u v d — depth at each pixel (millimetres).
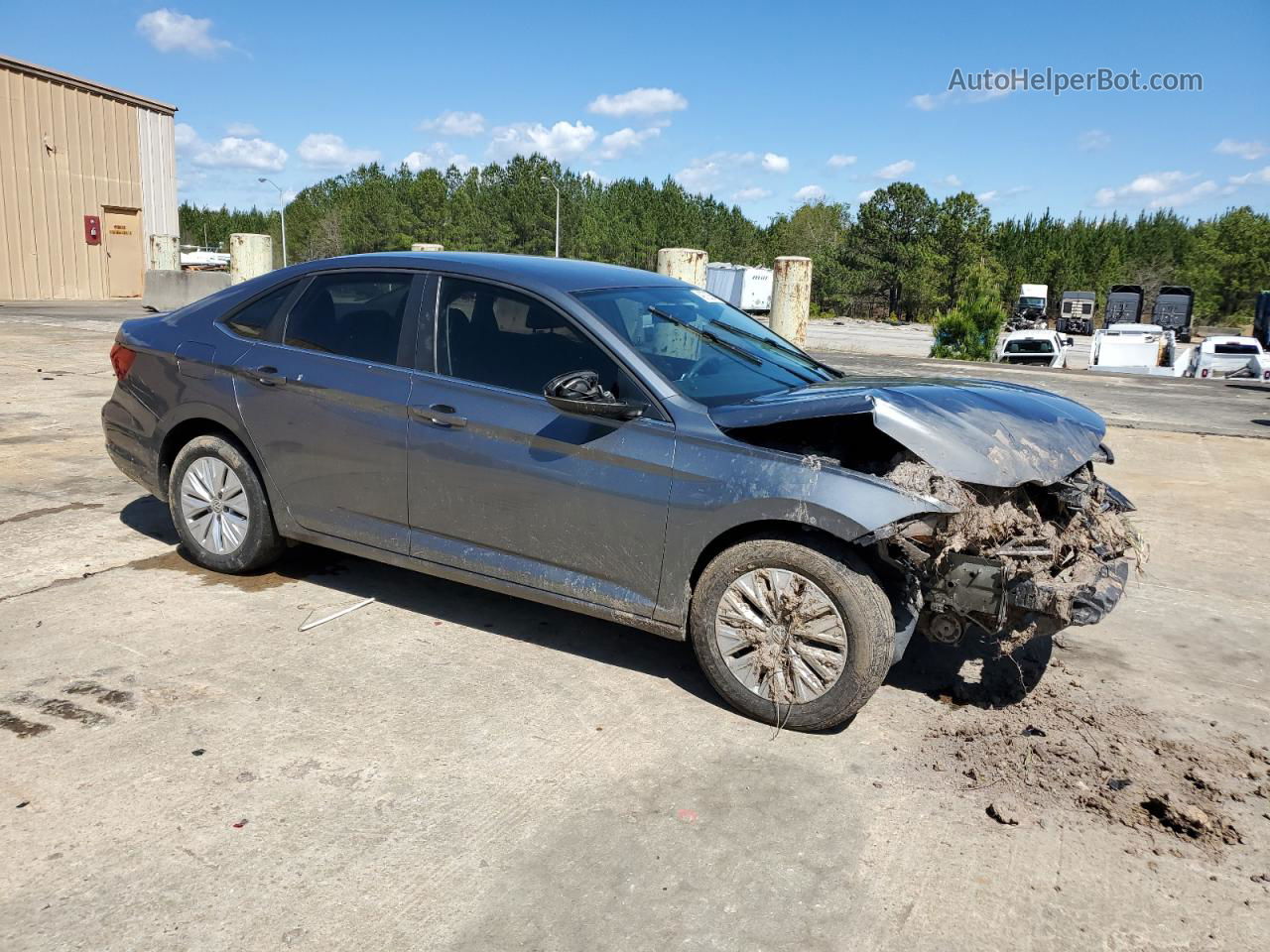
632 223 94875
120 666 3832
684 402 3723
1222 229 92188
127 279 26969
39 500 6094
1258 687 4172
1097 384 15633
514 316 4090
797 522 3441
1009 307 92312
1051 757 3479
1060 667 4305
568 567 3922
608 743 3445
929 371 16328
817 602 3447
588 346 3904
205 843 2760
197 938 2387
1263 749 3609
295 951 2361
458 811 2980
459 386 4082
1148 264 94500
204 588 4727
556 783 3166
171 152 28016
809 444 3896
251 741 3326
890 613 3404
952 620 3605
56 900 2494
